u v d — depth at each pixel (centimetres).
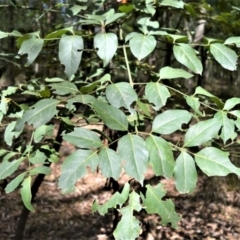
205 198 469
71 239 396
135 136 104
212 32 268
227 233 414
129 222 104
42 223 424
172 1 166
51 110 114
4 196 478
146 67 205
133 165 99
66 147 612
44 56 224
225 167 106
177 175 105
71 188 100
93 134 108
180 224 421
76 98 115
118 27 187
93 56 224
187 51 135
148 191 110
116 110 111
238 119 123
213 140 152
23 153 142
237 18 202
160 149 104
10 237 389
